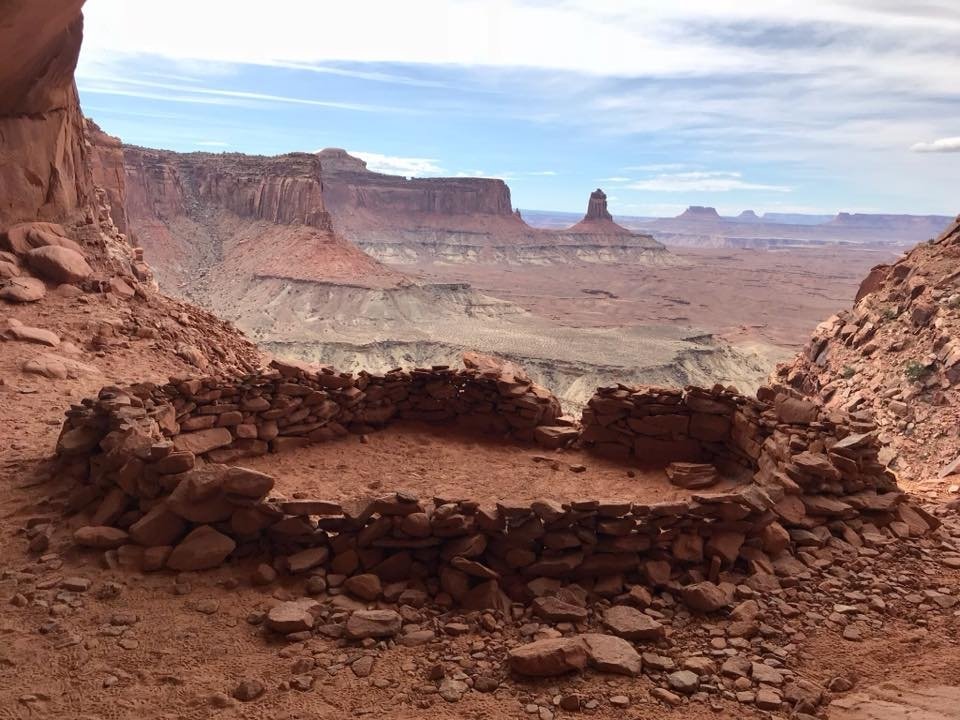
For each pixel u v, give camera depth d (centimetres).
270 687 536
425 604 666
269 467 1091
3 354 1512
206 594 670
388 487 1027
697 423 1205
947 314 2550
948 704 503
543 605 645
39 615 627
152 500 764
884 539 827
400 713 509
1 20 1609
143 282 2764
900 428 2259
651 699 528
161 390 1062
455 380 1367
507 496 1016
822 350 3053
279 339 13762
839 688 552
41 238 2120
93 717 493
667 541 730
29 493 898
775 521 789
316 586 677
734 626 630
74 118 2728
